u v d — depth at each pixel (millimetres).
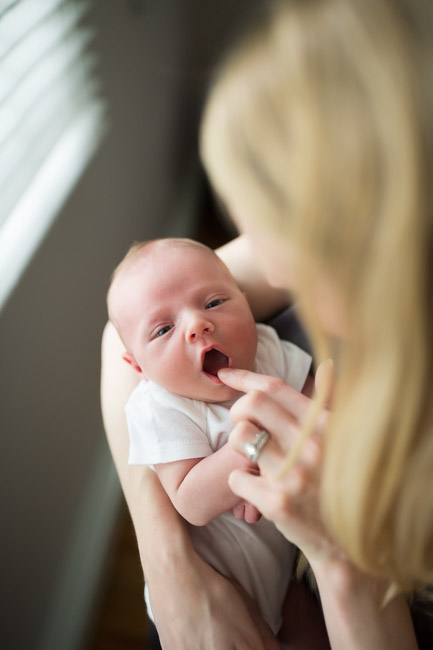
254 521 728
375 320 404
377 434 457
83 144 1494
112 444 880
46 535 1280
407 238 361
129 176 1890
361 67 358
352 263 395
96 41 1530
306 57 378
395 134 348
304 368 911
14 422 1095
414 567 562
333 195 374
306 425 528
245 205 428
